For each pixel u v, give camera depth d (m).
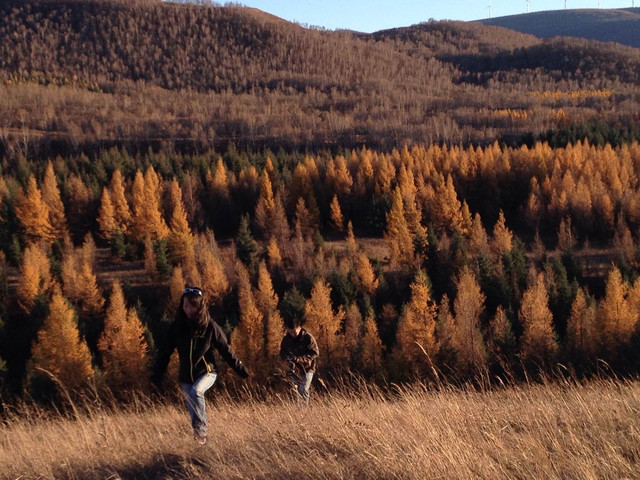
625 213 72.69
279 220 74.44
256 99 185.62
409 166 90.44
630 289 40.97
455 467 3.89
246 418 6.15
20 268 59.12
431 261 59.97
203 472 4.55
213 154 105.62
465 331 29.00
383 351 35.62
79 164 98.06
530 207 79.00
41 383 20.94
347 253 67.00
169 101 175.75
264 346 34.31
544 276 52.91
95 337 50.81
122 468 4.91
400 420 5.41
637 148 95.00
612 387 6.17
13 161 106.12
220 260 61.00
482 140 122.69
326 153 103.88
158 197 82.44
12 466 5.08
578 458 3.92
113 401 7.33
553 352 29.14
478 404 5.94
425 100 176.00
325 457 4.52
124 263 69.50
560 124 131.12
